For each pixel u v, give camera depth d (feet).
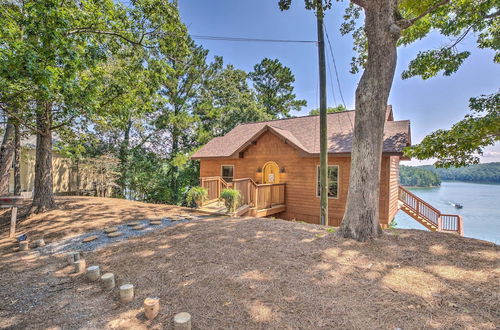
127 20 26.12
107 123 30.30
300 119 45.52
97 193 49.44
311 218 34.24
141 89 27.86
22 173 45.55
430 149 20.06
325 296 9.09
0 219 24.53
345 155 29.94
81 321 8.74
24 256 15.61
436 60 26.37
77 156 46.60
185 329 7.55
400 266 11.16
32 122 25.46
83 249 16.62
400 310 8.09
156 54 30.55
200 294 9.82
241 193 30.48
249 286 10.07
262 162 39.11
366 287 9.57
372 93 14.98
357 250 13.03
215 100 72.08
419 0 22.90
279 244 14.44
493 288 9.04
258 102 87.97
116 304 9.78
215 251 14.08
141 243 16.93
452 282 9.64
